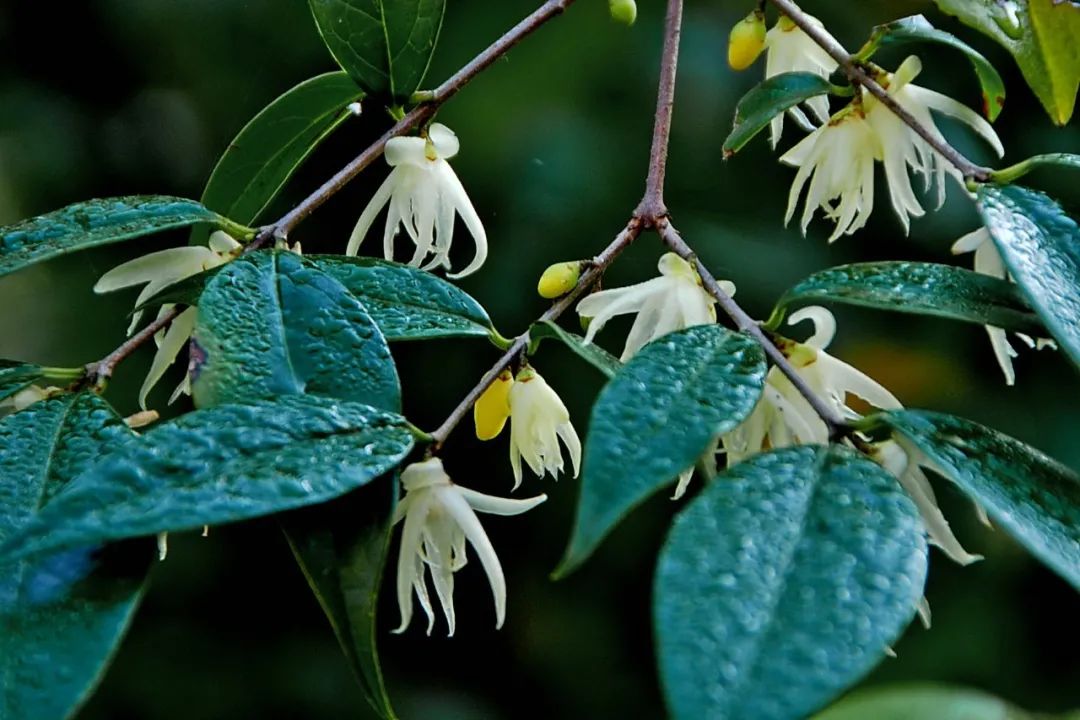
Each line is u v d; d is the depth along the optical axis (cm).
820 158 49
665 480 41
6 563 41
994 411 86
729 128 85
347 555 43
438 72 84
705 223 84
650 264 83
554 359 82
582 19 85
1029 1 49
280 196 86
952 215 83
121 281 47
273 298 44
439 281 47
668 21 48
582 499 41
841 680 40
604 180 84
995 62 81
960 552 45
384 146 48
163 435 42
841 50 49
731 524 41
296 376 44
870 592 41
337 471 43
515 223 83
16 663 41
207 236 51
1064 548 42
